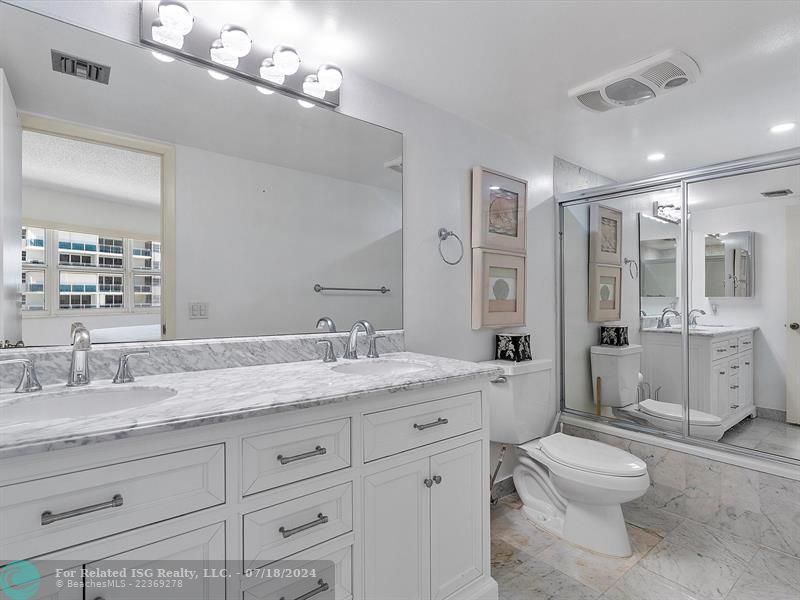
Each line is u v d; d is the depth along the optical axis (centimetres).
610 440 255
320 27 155
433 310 215
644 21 149
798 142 261
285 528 107
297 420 110
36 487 77
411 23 152
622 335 263
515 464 257
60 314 126
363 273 191
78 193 129
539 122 236
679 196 237
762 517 199
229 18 150
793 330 202
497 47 166
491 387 230
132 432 83
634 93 198
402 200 204
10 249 118
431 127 216
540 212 279
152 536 88
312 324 177
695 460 221
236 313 159
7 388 115
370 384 125
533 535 212
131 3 137
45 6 123
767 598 165
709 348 227
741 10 143
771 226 207
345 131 186
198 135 152
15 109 120
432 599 140
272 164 168
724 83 190
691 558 191
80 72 129
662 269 245
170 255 146
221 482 97
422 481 139
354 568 121
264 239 165
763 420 210
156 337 142
